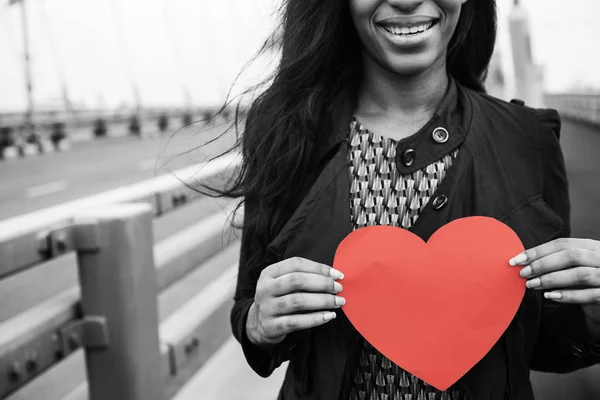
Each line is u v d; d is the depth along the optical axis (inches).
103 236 71.4
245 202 52.2
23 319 66.0
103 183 545.6
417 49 45.1
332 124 48.2
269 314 42.9
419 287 43.1
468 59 56.2
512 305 42.4
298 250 45.5
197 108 1600.6
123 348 72.5
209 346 110.2
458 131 45.7
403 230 43.8
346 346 45.3
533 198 44.9
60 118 1043.9
